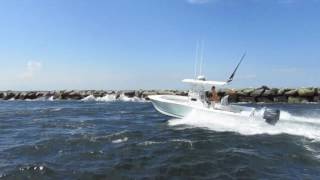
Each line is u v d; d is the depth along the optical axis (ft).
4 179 39.68
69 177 40.01
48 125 85.25
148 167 43.16
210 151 50.78
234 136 60.59
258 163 44.52
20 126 84.38
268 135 60.23
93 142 58.13
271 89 218.18
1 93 267.18
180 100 81.97
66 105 170.30
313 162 44.78
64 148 54.03
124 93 248.73
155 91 246.88
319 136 58.59
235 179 38.70
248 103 208.23
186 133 65.36
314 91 213.05
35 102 211.61
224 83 72.13
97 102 202.49
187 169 42.24
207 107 73.97
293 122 67.56
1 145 58.18
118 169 42.47
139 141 58.90
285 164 44.09
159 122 87.66
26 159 48.11
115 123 88.17
